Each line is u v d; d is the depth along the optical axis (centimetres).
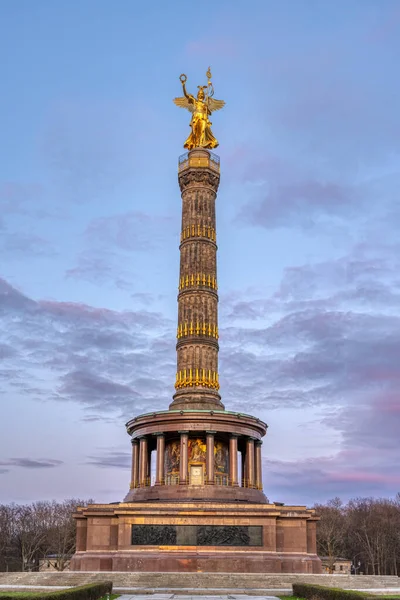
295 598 4822
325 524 13688
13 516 15100
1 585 5406
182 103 9038
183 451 7144
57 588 4959
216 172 8594
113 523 6531
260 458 7738
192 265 8119
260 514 6419
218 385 7838
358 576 5941
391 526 14125
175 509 6400
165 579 5728
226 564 6206
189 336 7844
